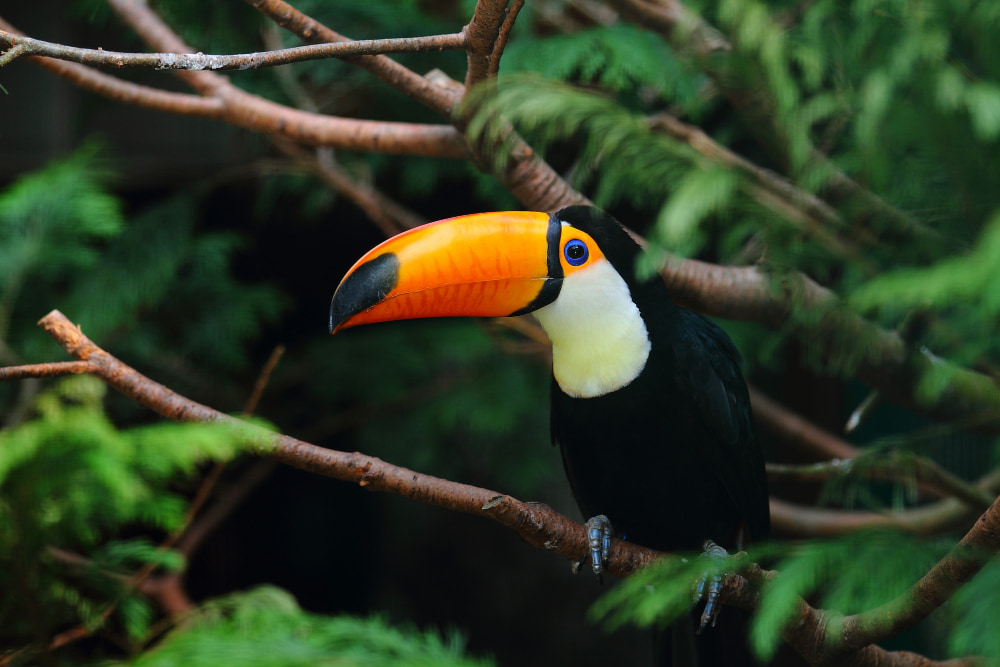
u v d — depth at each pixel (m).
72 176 10.15
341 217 13.45
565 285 6.06
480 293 6.00
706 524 6.84
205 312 11.69
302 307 14.28
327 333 14.25
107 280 10.70
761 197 4.15
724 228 4.42
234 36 8.06
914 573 3.55
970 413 6.61
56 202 10.02
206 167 12.13
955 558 3.91
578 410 6.52
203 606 6.16
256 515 15.70
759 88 4.20
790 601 3.51
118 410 11.13
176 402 4.72
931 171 3.77
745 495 6.74
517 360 11.91
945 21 3.60
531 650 16.47
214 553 15.12
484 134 6.27
